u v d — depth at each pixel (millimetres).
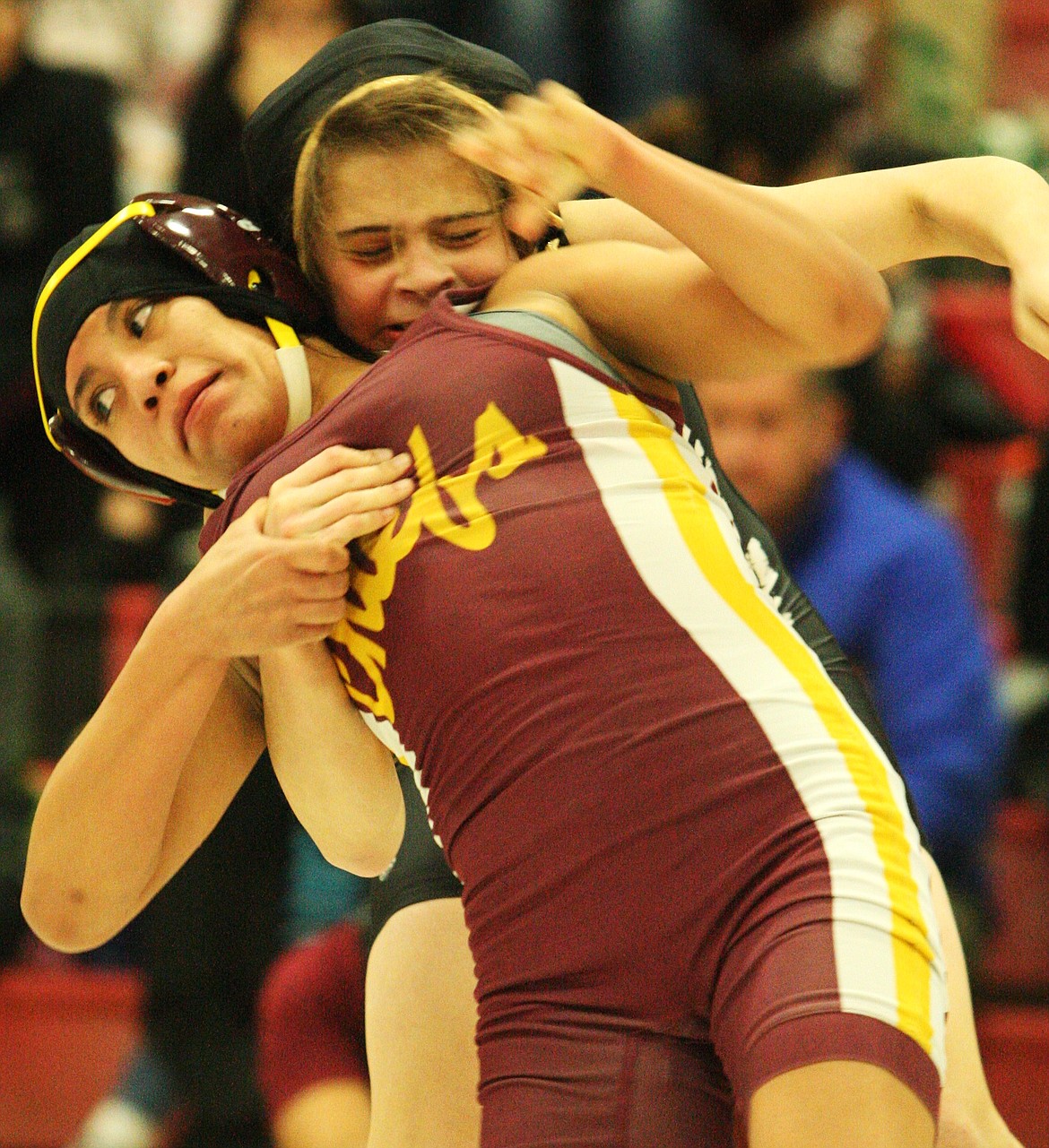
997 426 15484
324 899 11828
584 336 6289
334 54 6828
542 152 5859
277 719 6770
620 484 6070
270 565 6109
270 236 6988
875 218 6500
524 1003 5902
